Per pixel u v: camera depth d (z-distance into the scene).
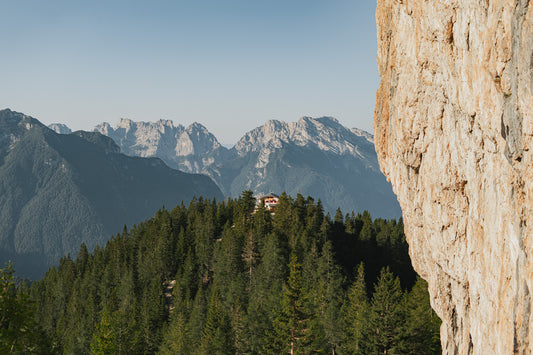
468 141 22.41
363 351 62.38
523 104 16.12
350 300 84.75
